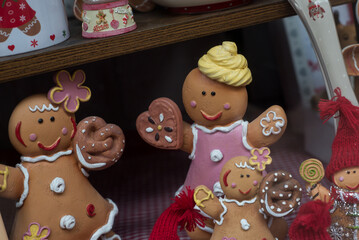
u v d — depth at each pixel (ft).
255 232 1.71
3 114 2.46
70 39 1.87
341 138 1.77
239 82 1.82
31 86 2.46
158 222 1.70
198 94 1.85
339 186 1.78
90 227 1.81
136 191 2.35
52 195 1.77
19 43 1.75
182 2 1.93
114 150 1.83
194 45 2.65
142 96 2.66
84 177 1.83
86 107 2.59
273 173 1.65
